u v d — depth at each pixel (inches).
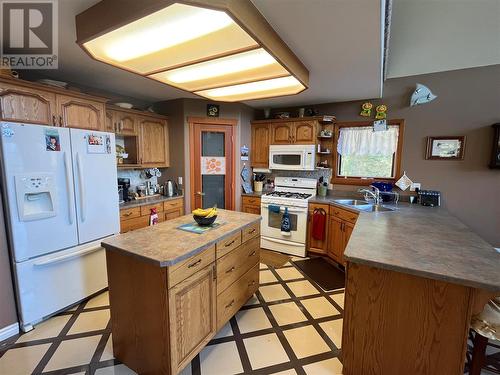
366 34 67.9
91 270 97.0
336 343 75.2
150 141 141.6
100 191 99.0
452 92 117.5
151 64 71.9
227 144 155.4
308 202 137.8
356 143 143.3
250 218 93.6
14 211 74.7
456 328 50.1
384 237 70.6
